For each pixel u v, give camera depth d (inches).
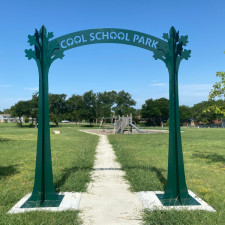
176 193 195.0
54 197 192.7
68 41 201.8
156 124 2778.1
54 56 199.3
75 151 492.7
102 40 206.7
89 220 161.3
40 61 192.4
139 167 322.3
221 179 272.8
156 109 2591.0
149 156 428.8
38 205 181.9
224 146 593.9
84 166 333.1
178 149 197.2
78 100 2421.3
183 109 2915.8
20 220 153.7
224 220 157.1
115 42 207.5
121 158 391.5
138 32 207.6
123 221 160.4
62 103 2421.3
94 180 263.3
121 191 225.1
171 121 201.5
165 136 884.6
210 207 179.8
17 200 200.2
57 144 627.2
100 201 198.1
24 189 233.5
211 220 156.6
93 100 2158.0
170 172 199.0
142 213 171.2
